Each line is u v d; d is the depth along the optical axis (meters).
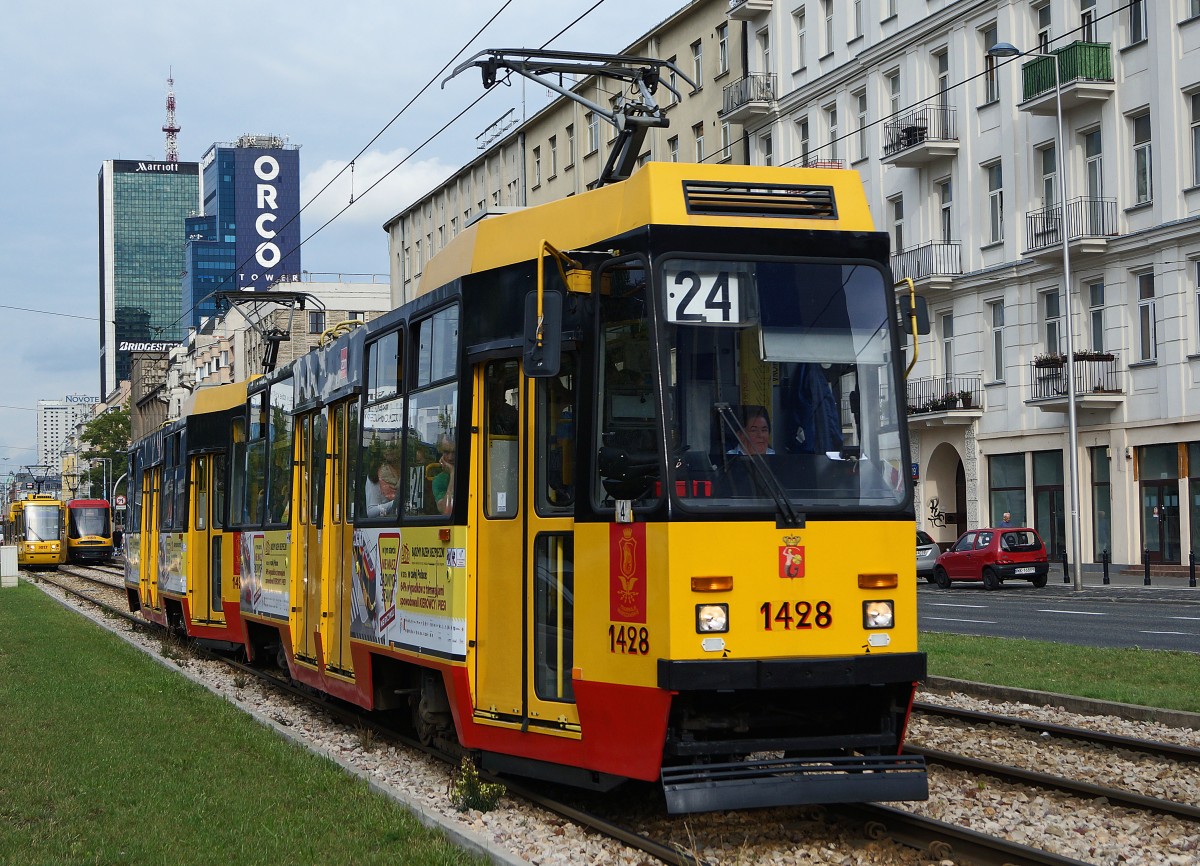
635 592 8.13
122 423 126.81
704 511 7.97
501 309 9.60
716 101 55.06
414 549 10.55
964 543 37.38
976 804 8.93
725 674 7.85
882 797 7.95
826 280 8.59
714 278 8.37
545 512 9.01
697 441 8.11
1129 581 35.69
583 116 62.97
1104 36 38.44
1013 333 41.66
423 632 10.30
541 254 8.42
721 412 8.19
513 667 9.23
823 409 8.39
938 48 44.31
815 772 7.93
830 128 49.88
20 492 81.56
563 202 9.33
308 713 14.20
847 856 7.65
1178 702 12.62
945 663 16.48
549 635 8.95
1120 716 12.59
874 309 8.65
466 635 9.64
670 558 7.88
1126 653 16.80
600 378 8.59
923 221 45.31
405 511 10.88
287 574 14.70
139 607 27.09
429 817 8.16
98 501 68.88
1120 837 7.95
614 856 7.68
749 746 8.06
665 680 7.84
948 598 32.69
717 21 54.66
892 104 46.75
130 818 8.51
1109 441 38.25
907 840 7.85
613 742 8.32
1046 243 39.66
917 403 45.41
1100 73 38.00
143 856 7.57
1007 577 35.84
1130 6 37.69
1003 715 12.99
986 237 42.94
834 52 49.12
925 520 45.59
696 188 8.52
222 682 17.03
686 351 8.20
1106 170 38.28
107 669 17.33
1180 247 35.88
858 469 8.39
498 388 9.62
